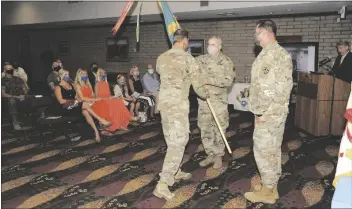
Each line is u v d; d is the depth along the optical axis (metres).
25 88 5.80
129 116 5.59
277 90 2.62
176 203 2.91
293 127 5.81
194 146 4.64
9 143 4.82
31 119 6.41
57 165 3.89
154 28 9.18
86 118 4.88
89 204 2.89
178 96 2.89
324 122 5.05
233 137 5.17
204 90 3.00
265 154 2.78
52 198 3.00
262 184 2.94
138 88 6.43
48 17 8.67
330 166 3.82
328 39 6.95
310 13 6.97
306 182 3.36
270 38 2.68
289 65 2.64
